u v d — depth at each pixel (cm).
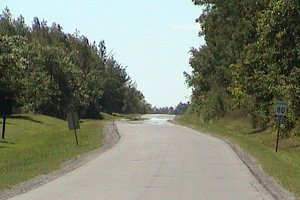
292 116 3884
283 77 3984
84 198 1780
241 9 5506
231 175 2469
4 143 4941
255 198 1800
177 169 2703
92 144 4344
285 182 2178
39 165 2825
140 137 5338
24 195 1845
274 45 3681
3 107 6531
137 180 2273
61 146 4153
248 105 5791
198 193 1903
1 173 2478
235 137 5450
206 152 3738
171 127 7500
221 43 6350
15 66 6241
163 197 1803
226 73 6794
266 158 3269
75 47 13262
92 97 12231
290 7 3391
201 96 9550
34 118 8525
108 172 2575
